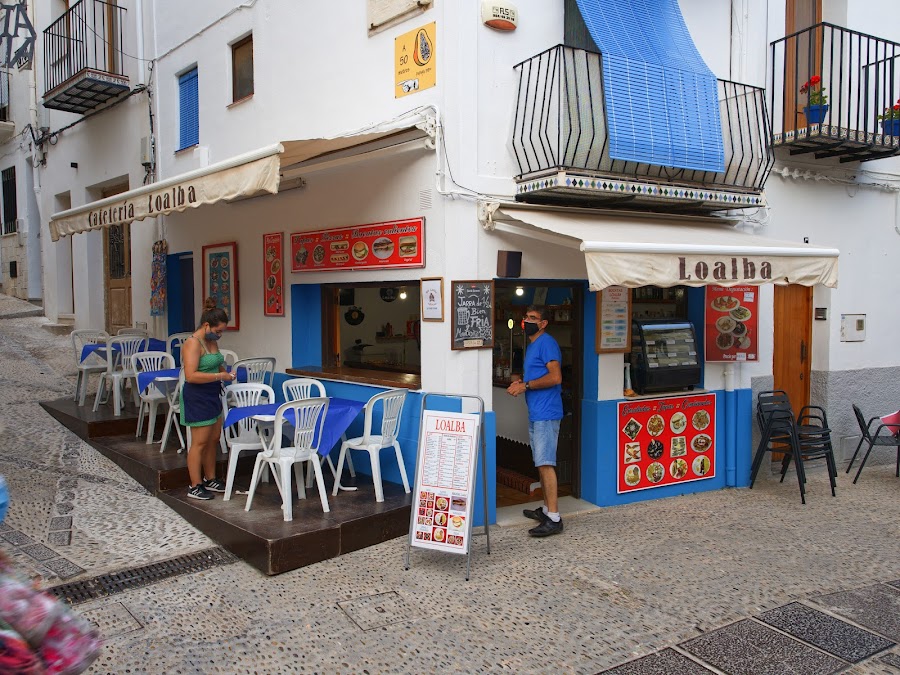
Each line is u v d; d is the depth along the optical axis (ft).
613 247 15.94
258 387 20.25
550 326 23.88
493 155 19.60
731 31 24.17
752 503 22.15
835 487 23.93
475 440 16.10
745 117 23.31
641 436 22.12
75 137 40.42
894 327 28.60
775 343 26.16
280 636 13.00
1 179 50.96
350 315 25.34
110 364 26.68
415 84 19.80
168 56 32.09
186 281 32.68
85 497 19.89
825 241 26.27
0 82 48.34
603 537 18.66
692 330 22.94
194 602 14.26
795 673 12.05
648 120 19.89
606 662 12.34
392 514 18.06
